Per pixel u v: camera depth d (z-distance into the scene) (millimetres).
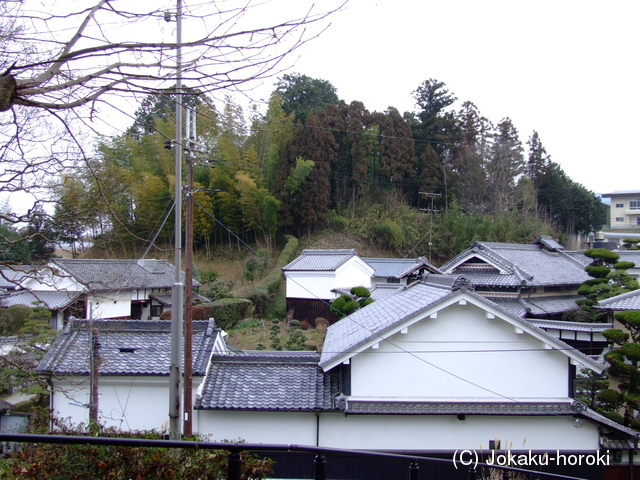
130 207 27359
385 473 9344
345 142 38781
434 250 37656
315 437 9664
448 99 44000
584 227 47094
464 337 9844
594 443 9562
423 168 40750
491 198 39719
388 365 9797
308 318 27406
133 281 23359
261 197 33938
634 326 11672
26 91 2672
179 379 8938
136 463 4043
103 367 10102
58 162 4680
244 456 4375
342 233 37844
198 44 2816
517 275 21625
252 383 10258
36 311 14766
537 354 9789
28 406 13734
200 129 24828
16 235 7301
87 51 2725
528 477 8883
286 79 44375
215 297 27859
